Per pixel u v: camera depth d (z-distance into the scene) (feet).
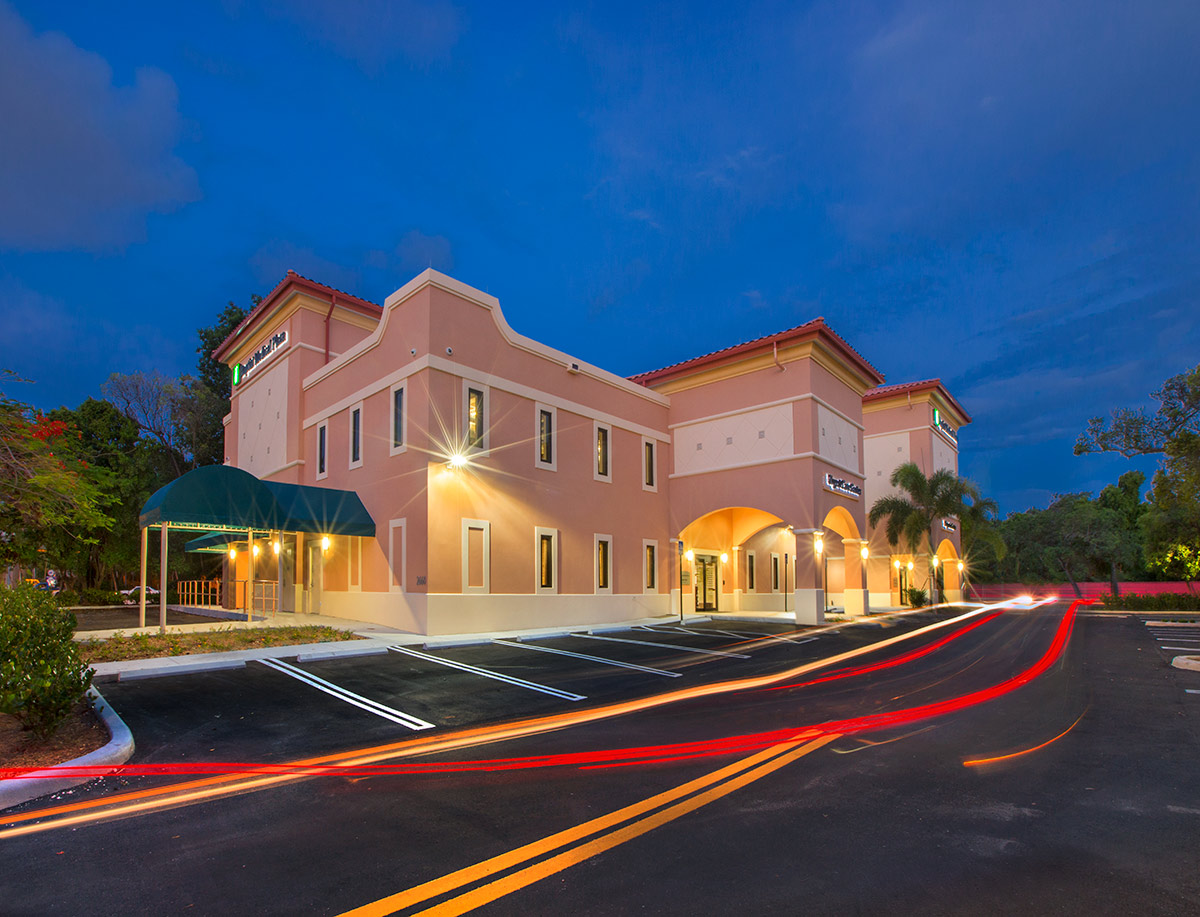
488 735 26.76
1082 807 18.26
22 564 50.14
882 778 20.80
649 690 37.01
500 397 67.10
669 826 16.79
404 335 63.41
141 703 31.19
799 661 49.03
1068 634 68.59
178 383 116.88
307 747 24.72
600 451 81.25
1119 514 174.70
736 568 106.22
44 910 12.74
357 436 69.05
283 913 12.52
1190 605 103.19
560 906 12.70
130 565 102.73
